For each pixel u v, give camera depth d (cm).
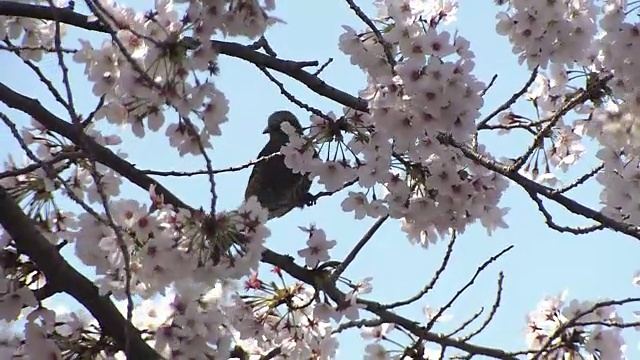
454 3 1066
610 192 1222
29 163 1069
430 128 1029
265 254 1073
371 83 1093
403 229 1178
